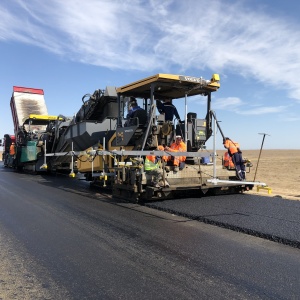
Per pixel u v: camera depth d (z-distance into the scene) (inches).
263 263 159.5
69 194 382.6
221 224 223.9
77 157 466.9
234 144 346.3
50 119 727.1
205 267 154.6
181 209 269.3
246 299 123.5
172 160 313.1
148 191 294.2
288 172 788.0
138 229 220.4
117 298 124.8
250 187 345.7
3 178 597.3
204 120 349.7
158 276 144.6
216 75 331.0
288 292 129.1
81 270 152.0
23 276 146.3
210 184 320.8
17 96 848.3
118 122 367.6
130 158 330.6
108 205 308.0
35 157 669.3
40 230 219.6
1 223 239.1
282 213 252.4
